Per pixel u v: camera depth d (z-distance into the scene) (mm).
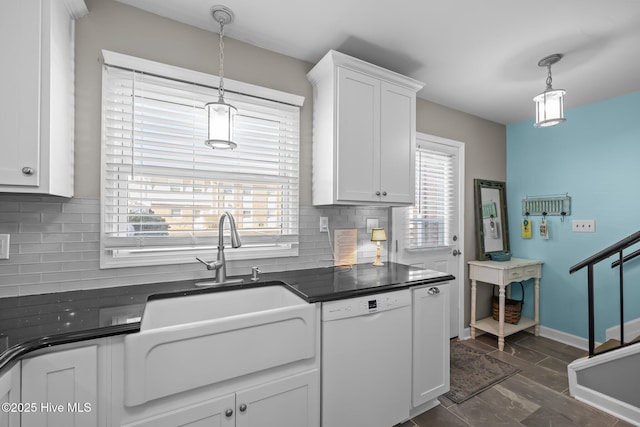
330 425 1435
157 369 1018
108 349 999
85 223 1477
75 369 942
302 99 2029
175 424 1059
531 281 3219
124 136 1562
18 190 1130
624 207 2588
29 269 1365
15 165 1116
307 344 1339
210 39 1788
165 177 1656
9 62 1113
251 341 1195
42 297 1345
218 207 1800
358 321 1521
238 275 1854
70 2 1322
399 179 2107
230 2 1540
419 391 1771
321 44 1919
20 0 1133
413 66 2176
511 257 3377
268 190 1959
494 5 1534
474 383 2186
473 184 3164
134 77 1556
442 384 1879
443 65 2158
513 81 2402
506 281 2795
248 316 1187
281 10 1599
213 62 1792
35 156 1144
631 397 1804
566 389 2123
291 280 1732
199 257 1738
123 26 1560
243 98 1843
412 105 2180
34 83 1144
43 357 899
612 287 2652
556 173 3047
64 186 1335
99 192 1509
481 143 3230
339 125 1859
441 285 1880
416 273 1960
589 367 1981
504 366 2447
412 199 2176
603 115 2729
